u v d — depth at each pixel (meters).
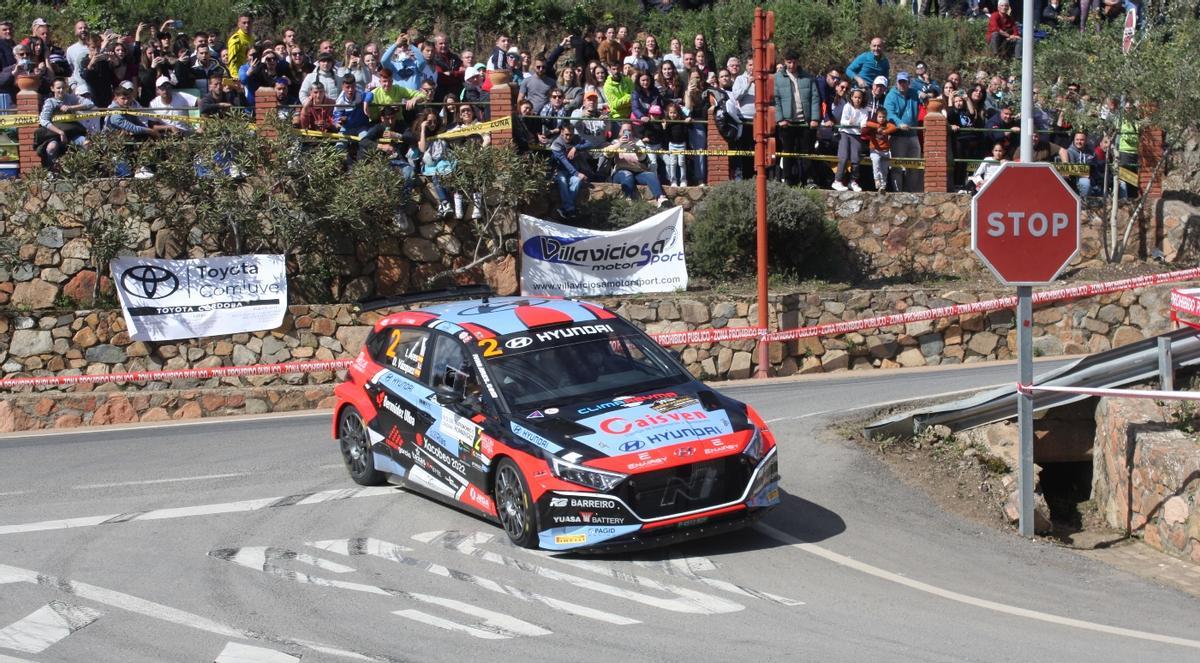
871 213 20.27
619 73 19.94
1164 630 7.20
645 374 9.36
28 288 17.62
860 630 7.00
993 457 10.98
